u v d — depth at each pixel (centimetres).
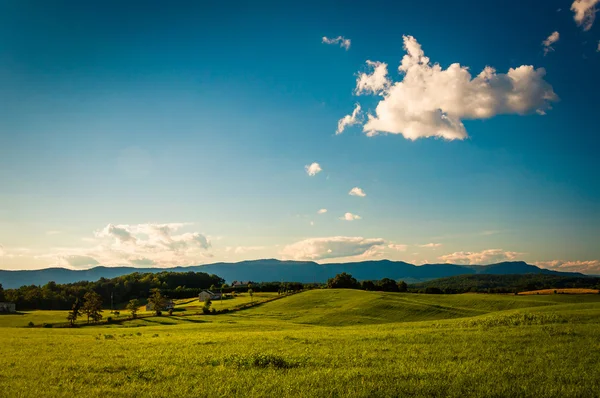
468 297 12862
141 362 2447
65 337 4806
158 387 1780
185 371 2108
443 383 1767
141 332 5891
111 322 10912
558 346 2692
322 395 1606
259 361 2228
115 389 1761
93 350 3161
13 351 3139
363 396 1591
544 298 12012
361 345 3069
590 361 2241
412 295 13925
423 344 3003
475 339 3158
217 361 2366
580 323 4025
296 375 1944
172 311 13800
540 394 1619
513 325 4197
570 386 1708
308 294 15588
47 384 1897
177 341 3766
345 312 10431
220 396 1619
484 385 1728
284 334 4384
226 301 17988
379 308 10719
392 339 3384
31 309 19550
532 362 2206
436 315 10006
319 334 4262
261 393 1634
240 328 6700
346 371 2019
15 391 1758
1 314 14938
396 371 2014
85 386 1847
